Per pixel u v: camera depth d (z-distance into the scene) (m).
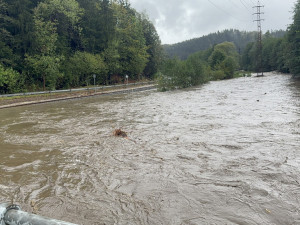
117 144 8.69
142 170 6.21
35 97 27.27
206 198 4.68
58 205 4.68
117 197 4.90
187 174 5.83
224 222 3.90
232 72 62.19
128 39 53.12
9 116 16.61
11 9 31.12
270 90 26.30
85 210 4.47
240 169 5.95
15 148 8.60
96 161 7.04
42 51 32.91
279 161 6.33
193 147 7.91
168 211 4.31
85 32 44.50
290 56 43.16
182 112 15.02
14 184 5.69
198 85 40.41
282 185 5.05
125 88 39.84
